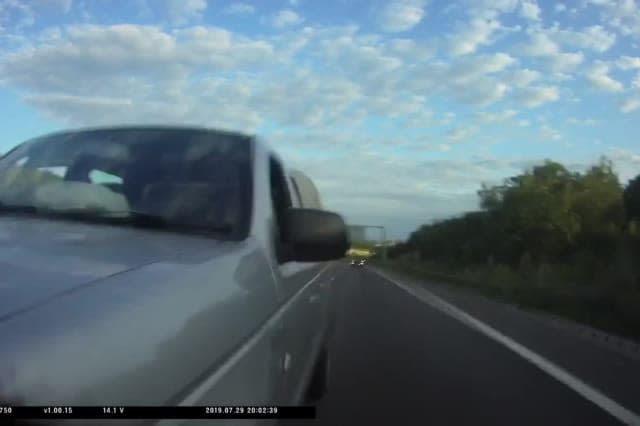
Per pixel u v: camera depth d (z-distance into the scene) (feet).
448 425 20.16
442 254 256.93
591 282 90.94
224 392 7.65
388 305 65.46
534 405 22.80
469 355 33.27
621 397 24.07
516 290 84.89
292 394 12.76
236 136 13.01
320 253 11.64
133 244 8.63
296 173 19.21
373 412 21.58
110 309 6.16
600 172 162.20
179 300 7.14
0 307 5.65
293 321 12.67
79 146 12.46
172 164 11.80
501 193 180.55
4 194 10.93
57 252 7.57
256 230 10.82
